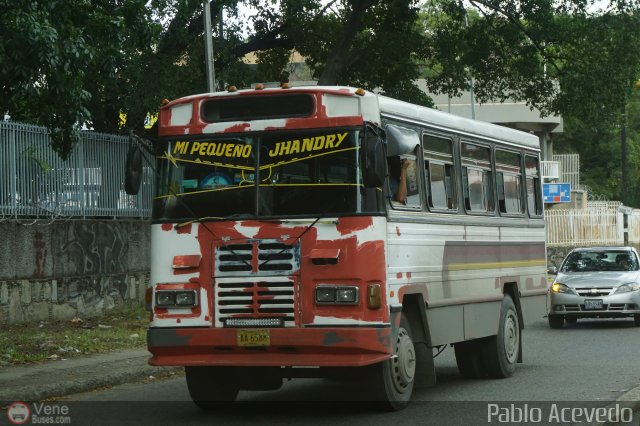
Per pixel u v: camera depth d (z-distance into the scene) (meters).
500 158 15.87
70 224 22.73
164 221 11.63
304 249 11.15
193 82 28.52
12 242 20.91
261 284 11.22
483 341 15.14
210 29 26.22
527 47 35.06
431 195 12.97
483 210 14.93
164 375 16.41
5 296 20.62
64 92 14.91
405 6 34.16
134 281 25.11
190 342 11.34
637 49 33.59
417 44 34.47
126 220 24.88
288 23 32.31
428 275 12.61
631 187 83.81
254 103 11.55
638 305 24.28
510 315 15.80
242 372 12.00
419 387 13.99
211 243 11.41
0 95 14.40
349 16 33.84
